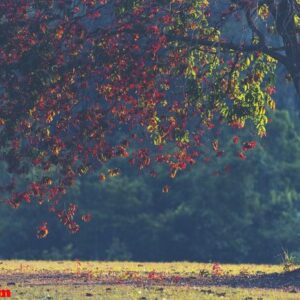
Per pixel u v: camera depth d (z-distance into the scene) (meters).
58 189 40.41
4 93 39.94
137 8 38.06
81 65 37.81
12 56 37.88
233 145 94.88
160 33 37.84
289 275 40.56
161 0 37.88
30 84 37.72
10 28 37.84
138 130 42.16
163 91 39.41
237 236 95.38
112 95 38.59
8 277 40.00
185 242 95.12
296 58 39.66
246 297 30.86
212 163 95.31
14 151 39.41
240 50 39.78
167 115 40.41
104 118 39.00
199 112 40.53
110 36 37.94
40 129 39.28
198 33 39.66
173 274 43.41
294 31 39.53
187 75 40.19
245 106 40.50
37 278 39.50
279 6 39.47
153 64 37.94
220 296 30.94
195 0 38.62
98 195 95.56
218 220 94.38
